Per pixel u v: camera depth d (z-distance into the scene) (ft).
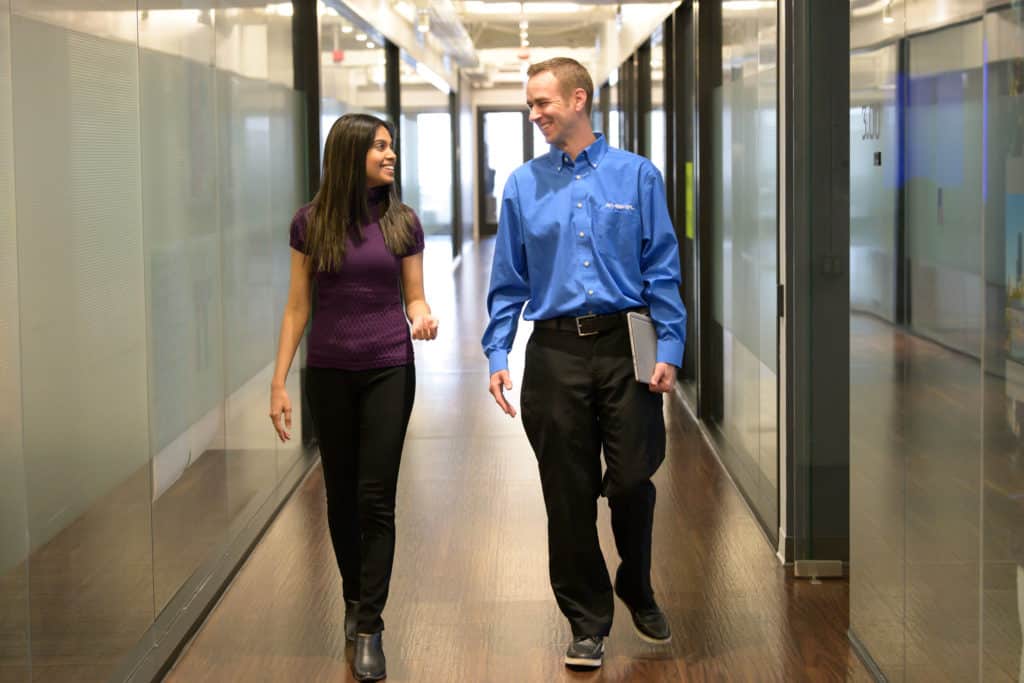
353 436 13.33
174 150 15.16
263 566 16.85
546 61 12.73
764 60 18.85
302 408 24.34
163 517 14.28
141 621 13.29
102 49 12.28
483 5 46.50
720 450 23.47
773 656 13.30
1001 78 8.23
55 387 10.93
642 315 12.61
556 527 12.96
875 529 12.60
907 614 11.44
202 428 16.29
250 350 19.69
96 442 12.01
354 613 13.96
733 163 23.03
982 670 9.30
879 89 11.96
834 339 16.02
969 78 9.04
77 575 11.45
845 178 15.89
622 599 13.65
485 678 12.89
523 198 12.85
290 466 22.76
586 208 12.57
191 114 16.14
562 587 13.07
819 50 15.74
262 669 13.26
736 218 22.54
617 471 12.67
